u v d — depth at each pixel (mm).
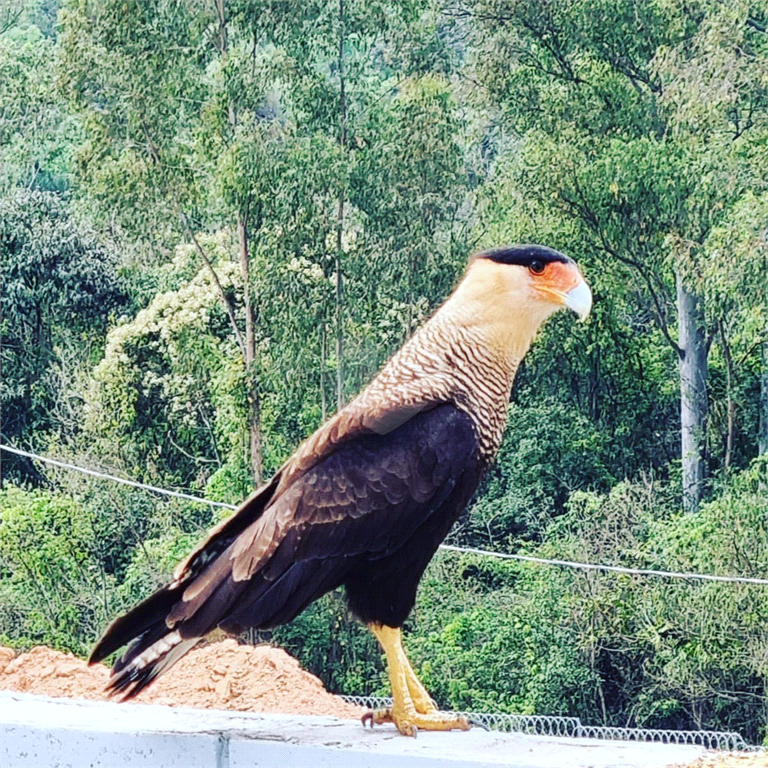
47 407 25328
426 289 21766
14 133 27641
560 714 18641
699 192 21281
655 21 23406
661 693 18500
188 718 5113
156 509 22047
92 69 22344
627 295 23938
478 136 24875
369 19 22484
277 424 22562
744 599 18156
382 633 4770
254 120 22016
